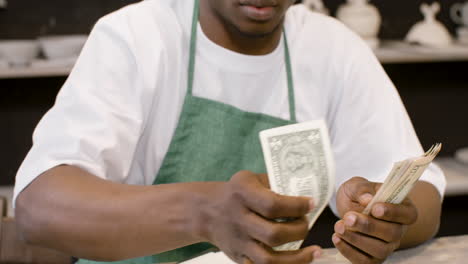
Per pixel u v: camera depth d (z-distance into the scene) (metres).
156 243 0.94
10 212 2.55
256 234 0.79
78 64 1.25
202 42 1.35
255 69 1.37
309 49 1.44
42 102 3.03
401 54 2.80
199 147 1.36
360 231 0.94
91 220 0.98
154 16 1.32
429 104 3.33
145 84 1.26
